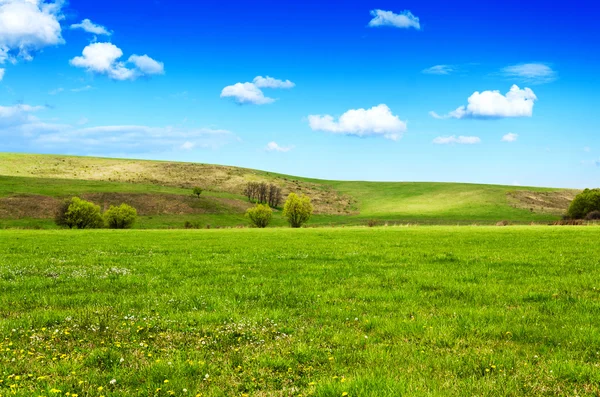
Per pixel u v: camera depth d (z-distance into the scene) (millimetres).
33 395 7285
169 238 45625
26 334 10859
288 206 109188
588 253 25828
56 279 18703
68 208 98812
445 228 63531
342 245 34312
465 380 7887
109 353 9352
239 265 22906
